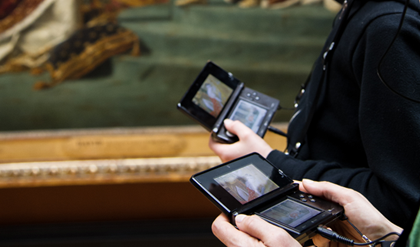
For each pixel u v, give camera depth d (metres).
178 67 1.66
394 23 0.47
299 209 0.45
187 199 1.83
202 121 0.79
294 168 0.56
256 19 1.62
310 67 1.69
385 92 0.47
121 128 1.71
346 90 0.57
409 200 0.43
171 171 1.73
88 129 1.70
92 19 1.58
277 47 1.66
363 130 0.49
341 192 0.45
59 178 1.68
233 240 0.40
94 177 1.70
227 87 0.86
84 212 1.80
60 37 1.58
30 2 1.52
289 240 0.37
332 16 1.62
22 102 1.63
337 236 0.41
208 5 1.60
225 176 0.49
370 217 0.43
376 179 0.49
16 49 1.57
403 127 0.45
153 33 1.62
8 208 1.75
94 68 1.63
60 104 1.65
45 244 1.77
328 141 0.61
